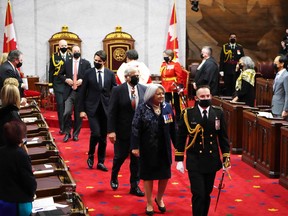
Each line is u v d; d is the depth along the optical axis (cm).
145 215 620
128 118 695
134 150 611
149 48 1416
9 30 1320
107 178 780
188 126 549
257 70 1569
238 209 643
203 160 543
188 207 650
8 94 555
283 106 859
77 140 1035
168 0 1414
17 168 426
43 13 1380
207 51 1028
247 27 1678
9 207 426
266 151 795
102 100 804
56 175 522
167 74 1087
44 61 1391
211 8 1658
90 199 679
